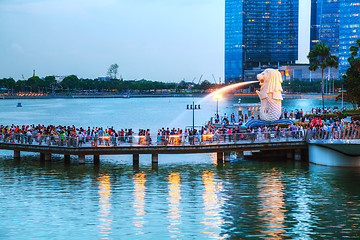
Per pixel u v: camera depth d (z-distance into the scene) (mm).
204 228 38406
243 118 90875
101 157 70562
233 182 53812
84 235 36875
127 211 42781
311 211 42906
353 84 114375
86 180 54656
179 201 46031
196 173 58562
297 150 66500
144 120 169750
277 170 60188
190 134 66500
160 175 57531
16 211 42688
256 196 47781
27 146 65562
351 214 41938
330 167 61906
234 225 39188
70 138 62594
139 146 62406
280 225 39156
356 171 59250
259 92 74875
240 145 64000
